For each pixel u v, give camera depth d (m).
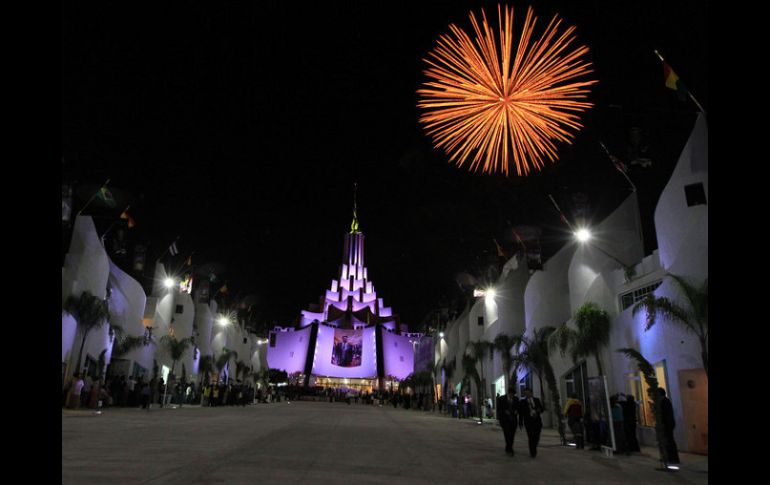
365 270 136.62
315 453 12.00
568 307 27.92
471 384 43.81
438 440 17.42
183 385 40.44
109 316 25.59
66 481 7.28
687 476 10.81
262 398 60.22
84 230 25.80
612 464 12.46
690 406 15.71
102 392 26.38
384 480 8.79
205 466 9.26
